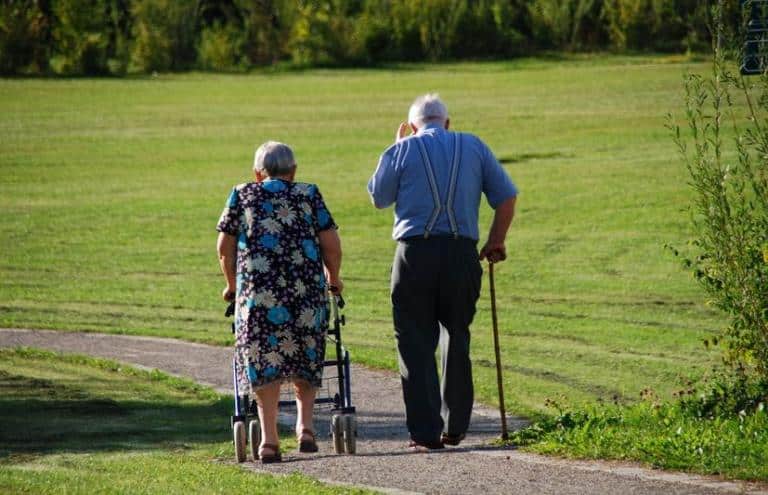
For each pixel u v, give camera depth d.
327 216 28.89
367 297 77.12
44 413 43.22
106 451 34.81
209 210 112.19
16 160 139.75
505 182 30.09
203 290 81.31
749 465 25.56
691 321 67.69
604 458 27.98
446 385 30.52
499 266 86.00
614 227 98.12
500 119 163.75
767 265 33.03
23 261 91.94
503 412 32.47
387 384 49.97
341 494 23.48
